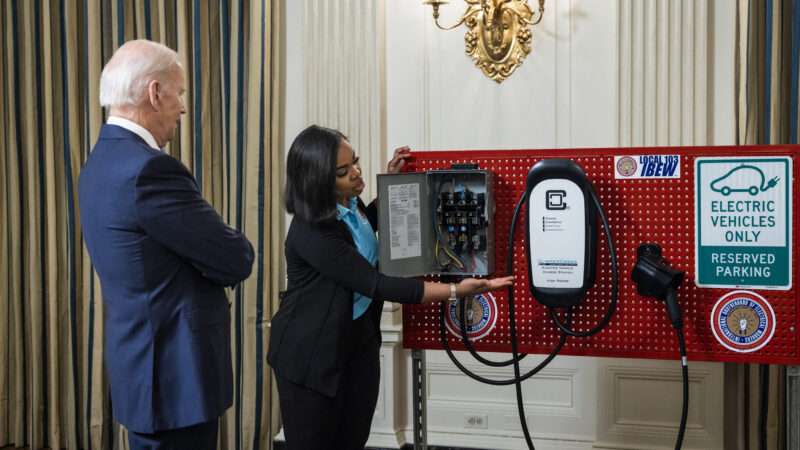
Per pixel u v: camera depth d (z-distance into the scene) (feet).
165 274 6.48
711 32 10.69
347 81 11.92
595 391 11.52
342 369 7.23
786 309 6.82
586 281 6.88
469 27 11.51
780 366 10.46
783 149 6.73
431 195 7.34
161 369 6.51
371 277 6.88
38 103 12.98
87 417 12.78
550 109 11.31
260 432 12.22
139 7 12.35
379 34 11.76
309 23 12.04
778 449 10.53
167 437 6.65
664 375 11.16
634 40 10.79
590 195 6.87
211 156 12.39
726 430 10.99
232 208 12.17
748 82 10.30
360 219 7.65
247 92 12.10
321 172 6.90
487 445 11.96
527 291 7.36
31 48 12.87
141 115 6.59
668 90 10.71
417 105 11.83
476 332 7.52
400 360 12.17
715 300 6.97
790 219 6.75
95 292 12.62
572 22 11.16
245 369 12.16
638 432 11.30
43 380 13.19
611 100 11.07
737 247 6.88
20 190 13.15
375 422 12.04
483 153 7.36
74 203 12.74
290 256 7.29
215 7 12.17
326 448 7.43
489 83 11.54
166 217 6.27
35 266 13.00
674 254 7.02
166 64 6.64
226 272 6.63
